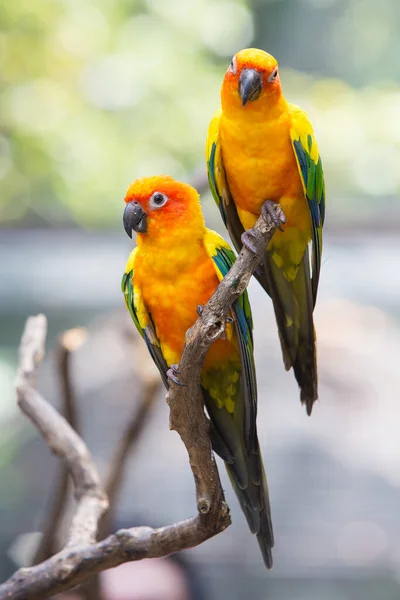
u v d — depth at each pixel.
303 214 5.19
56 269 12.54
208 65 14.84
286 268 5.22
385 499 10.51
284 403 11.43
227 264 4.84
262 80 4.98
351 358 11.59
